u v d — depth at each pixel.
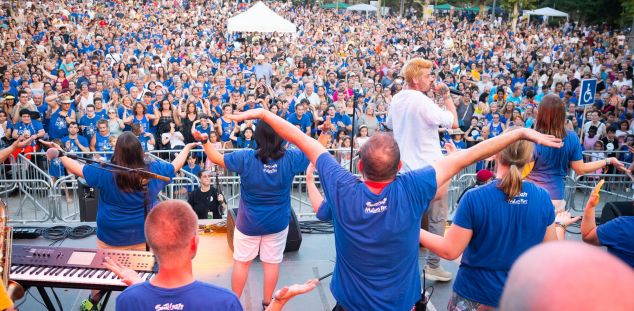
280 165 4.11
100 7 34.22
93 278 3.62
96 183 4.14
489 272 3.17
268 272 4.42
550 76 19.48
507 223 3.06
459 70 21.47
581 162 4.39
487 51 25.92
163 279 2.20
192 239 2.20
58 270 3.68
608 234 3.19
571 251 0.93
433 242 3.20
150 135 10.74
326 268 5.48
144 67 17.67
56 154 3.84
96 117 11.05
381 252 2.55
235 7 41.94
